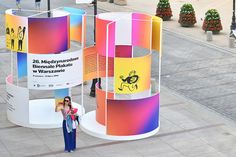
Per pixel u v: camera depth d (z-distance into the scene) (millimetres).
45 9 42812
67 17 18969
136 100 17922
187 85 24578
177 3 46250
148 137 18391
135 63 17984
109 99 17844
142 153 17047
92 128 18656
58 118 19531
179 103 22000
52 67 18500
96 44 18766
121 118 17953
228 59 28984
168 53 30156
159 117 20188
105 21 18016
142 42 18562
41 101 21484
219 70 26922
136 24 18453
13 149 17203
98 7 43688
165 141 18047
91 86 23031
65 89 20078
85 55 19234
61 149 17234
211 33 32906
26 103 18922
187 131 18938
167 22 38781
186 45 31984
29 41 18500
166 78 25625
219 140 18188
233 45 31250
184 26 37156
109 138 18141
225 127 19391
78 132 18734
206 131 18969
